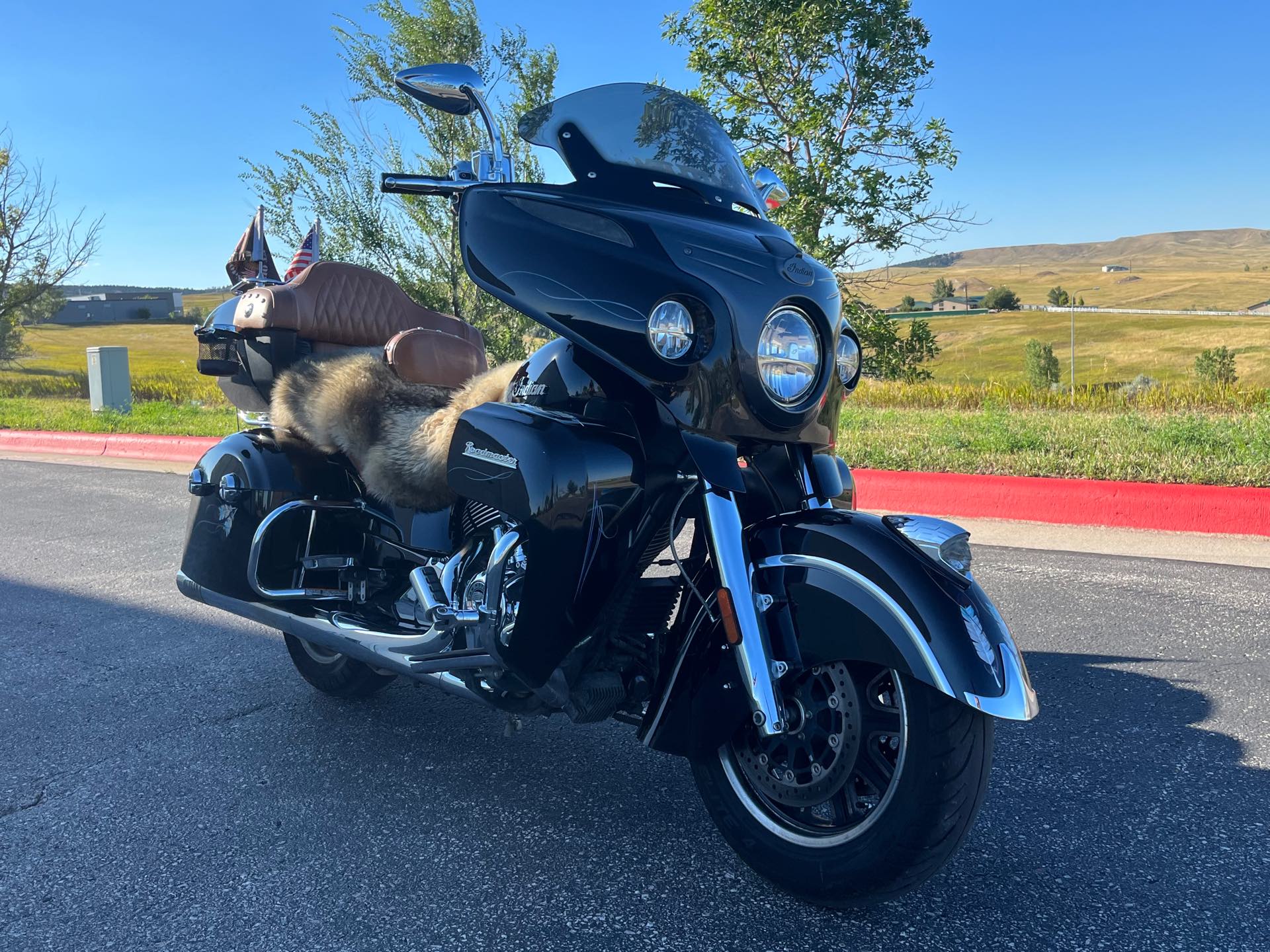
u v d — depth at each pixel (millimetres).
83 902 2602
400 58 14219
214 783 3295
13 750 3604
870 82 13305
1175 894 2531
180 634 4941
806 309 2504
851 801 2473
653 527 2656
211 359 4051
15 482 10000
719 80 13672
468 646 2924
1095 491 6738
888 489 7430
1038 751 3402
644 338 2461
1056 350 146250
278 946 2391
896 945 2352
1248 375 111062
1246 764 3258
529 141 2932
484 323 14375
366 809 3098
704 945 2363
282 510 3631
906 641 2248
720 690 2490
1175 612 4781
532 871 2717
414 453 3143
